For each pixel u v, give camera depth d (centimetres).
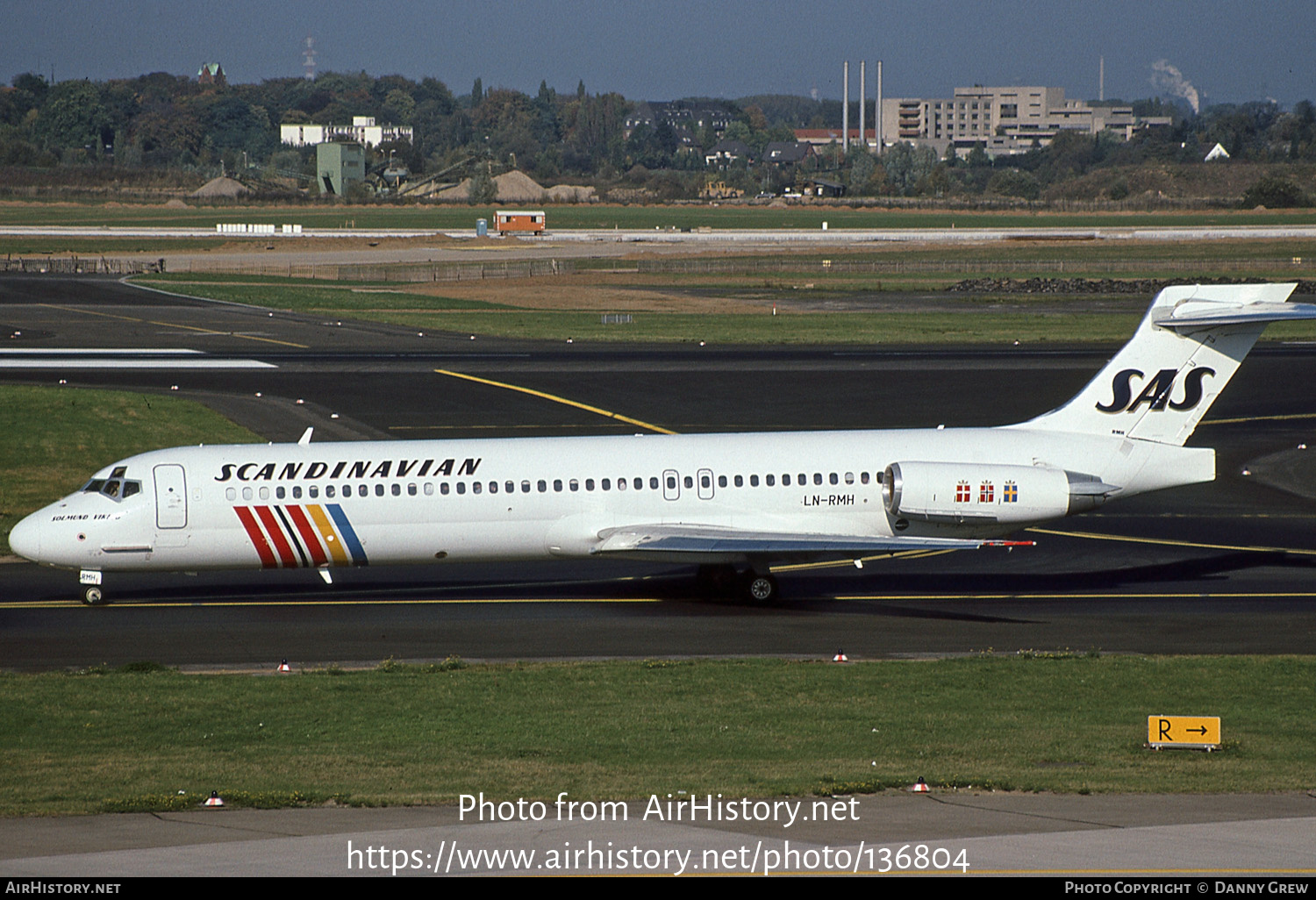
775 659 12181
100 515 13988
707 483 14638
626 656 12488
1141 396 15188
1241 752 8775
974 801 7350
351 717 9850
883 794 7531
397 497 14250
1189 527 18712
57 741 9144
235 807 7269
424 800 7381
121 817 7056
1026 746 8881
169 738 9231
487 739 9138
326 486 14225
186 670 11925
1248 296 15138
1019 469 14700
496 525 14388
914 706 10212
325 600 14750
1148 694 10700
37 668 11925
